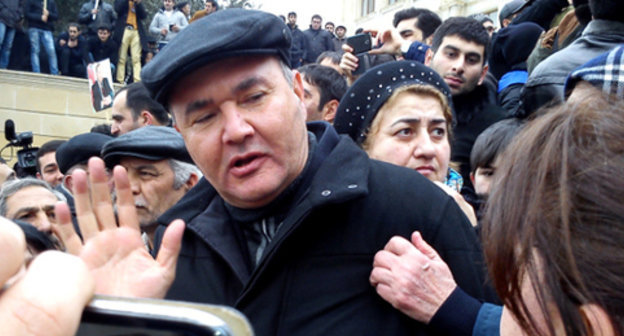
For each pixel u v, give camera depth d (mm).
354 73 2920
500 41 3320
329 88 2863
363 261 1211
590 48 1886
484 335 1101
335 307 1180
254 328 1177
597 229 521
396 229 1233
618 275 505
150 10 17656
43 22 9984
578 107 604
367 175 1243
